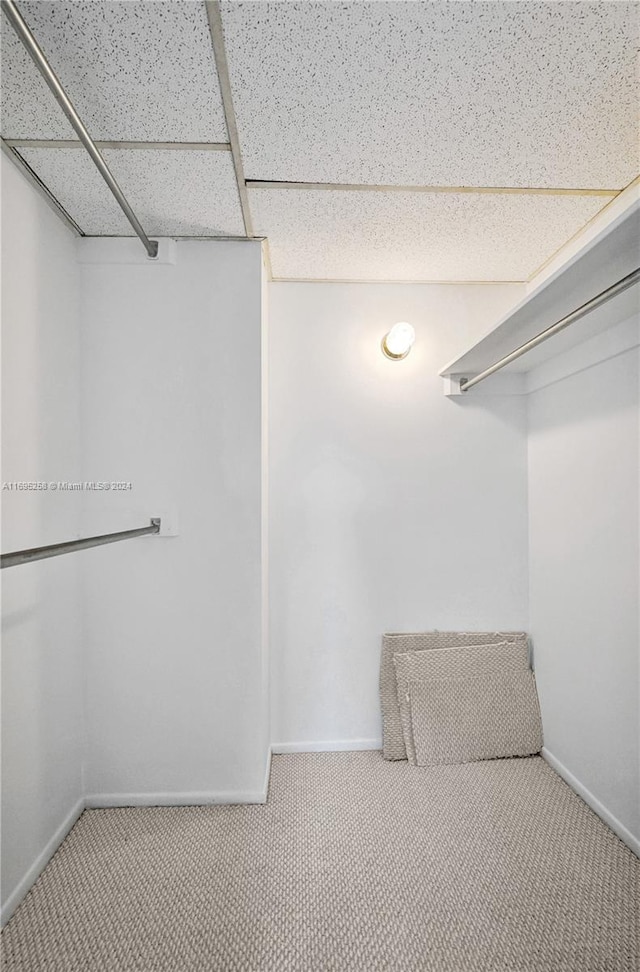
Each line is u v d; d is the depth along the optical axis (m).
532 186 1.61
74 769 1.82
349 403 2.32
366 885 1.51
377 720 2.32
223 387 1.92
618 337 1.70
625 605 1.70
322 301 2.32
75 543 1.14
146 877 1.54
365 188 1.60
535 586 2.30
